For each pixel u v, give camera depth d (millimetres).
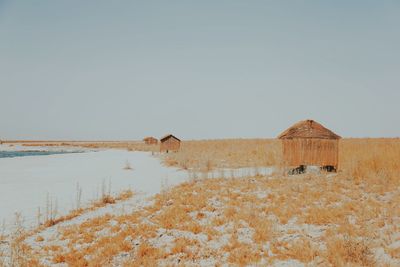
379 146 25531
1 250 8977
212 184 15703
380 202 11031
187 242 9172
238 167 23688
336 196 12102
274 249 8266
